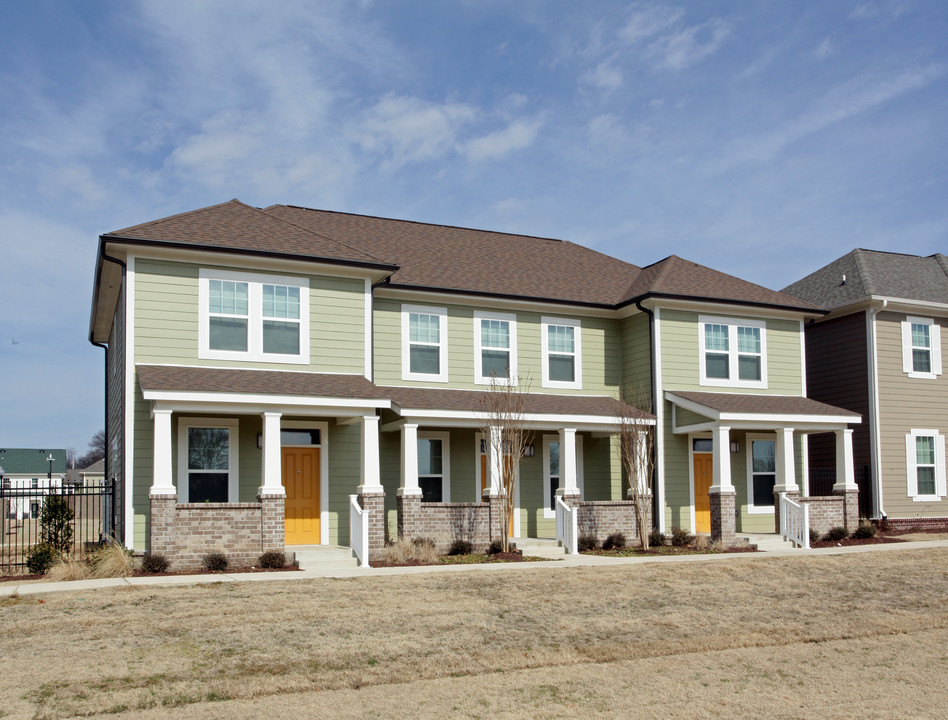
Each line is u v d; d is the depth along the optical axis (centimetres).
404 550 1864
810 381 2903
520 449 2089
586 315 2505
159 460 1698
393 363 2231
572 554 2039
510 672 1058
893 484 2655
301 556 1786
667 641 1220
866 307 2695
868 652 1191
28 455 8300
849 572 1783
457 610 1365
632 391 2481
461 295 2298
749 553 2069
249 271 1975
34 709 889
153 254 1884
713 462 2245
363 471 1895
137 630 1197
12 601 1358
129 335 1847
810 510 2338
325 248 2061
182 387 1723
